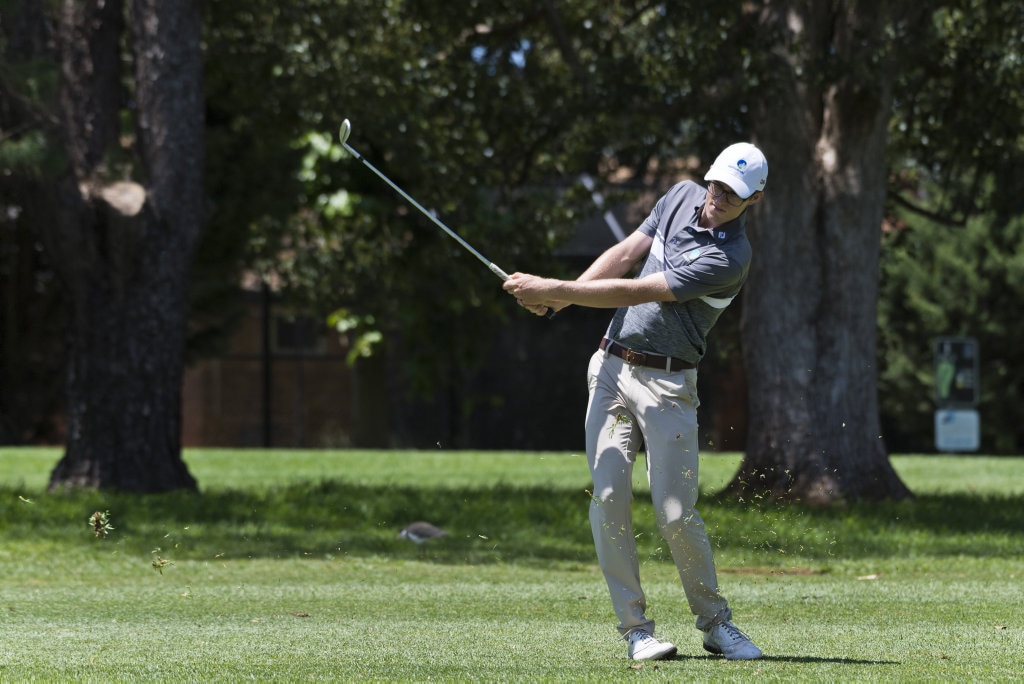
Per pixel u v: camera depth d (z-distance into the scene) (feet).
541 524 144.15
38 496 154.51
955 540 133.28
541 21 193.57
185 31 161.38
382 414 339.77
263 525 139.74
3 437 279.49
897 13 161.17
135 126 162.30
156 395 160.97
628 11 194.49
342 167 212.64
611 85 163.43
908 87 183.01
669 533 62.28
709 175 60.85
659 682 53.93
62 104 158.51
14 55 152.66
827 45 163.43
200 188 163.63
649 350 62.18
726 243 61.36
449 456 270.67
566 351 327.88
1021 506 161.27
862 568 112.47
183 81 161.07
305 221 253.65
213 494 159.02
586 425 64.08
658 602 87.35
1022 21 175.22
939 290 334.65
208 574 104.06
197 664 59.16
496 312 237.45
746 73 155.84
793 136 163.22
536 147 193.77
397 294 247.91
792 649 65.26
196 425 334.24
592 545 131.23
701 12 155.12
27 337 278.05
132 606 82.28
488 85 184.14
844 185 163.94
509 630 71.51
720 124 166.40
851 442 163.32
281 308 340.59
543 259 199.93
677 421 62.23
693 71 160.56
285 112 195.93
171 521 139.03
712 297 62.08
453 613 79.66
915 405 340.39
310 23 189.06
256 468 238.48
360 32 192.03
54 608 81.05
